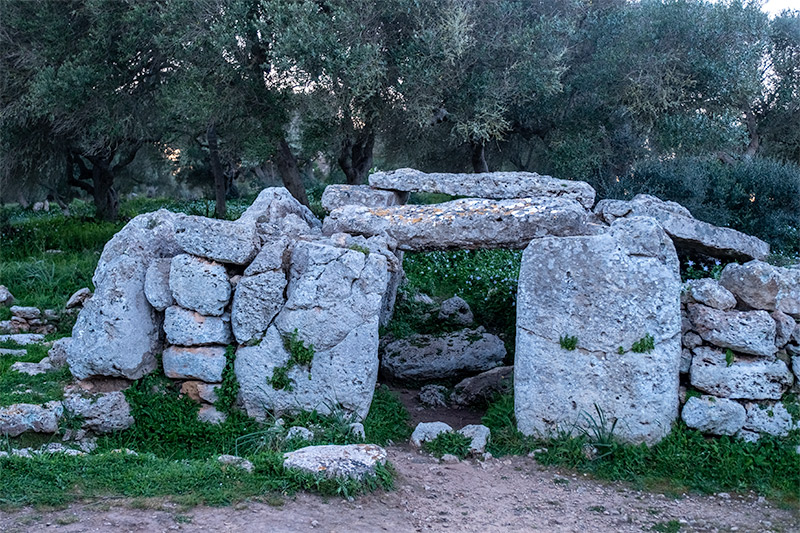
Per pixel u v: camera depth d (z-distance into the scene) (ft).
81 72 43.50
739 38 44.78
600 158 46.75
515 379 21.48
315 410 21.30
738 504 17.84
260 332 21.66
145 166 85.15
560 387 20.74
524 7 45.16
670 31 43.78
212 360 21.71
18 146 50.72
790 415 20.12
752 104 56.70
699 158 46.21
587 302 20.56
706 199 44.88
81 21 47.75
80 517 13.73
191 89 41.93
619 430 20.29
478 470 19.33
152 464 16.85
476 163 50.96
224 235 21.62
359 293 21.53
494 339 29.25
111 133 47.14
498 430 21.57
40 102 44.47
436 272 42.04
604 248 20.52
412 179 29.66
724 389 20.29
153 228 23.12
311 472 16.15
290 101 44.50
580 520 16.44
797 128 59.11
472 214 24.68
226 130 48.39
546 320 20.90
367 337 21.57
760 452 19.72
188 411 21.77
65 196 86.79
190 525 13.66
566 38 44.29
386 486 16.80
